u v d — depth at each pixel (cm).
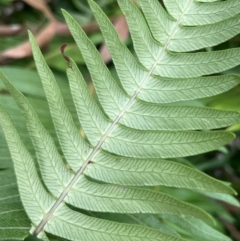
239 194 44
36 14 48
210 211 35
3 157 23
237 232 41
